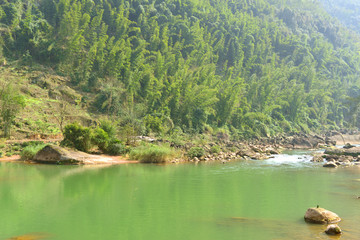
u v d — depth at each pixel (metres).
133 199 13.39
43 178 18.58
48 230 9.15
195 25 91.06
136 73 57.06
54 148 26.25
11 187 15.64
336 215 10.59
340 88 104.25
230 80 74.19
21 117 41.69
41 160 26.25
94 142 31.80
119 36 74.06
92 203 12.56
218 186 16.86
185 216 10.84
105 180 18.31
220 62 93.38
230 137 60.00
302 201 13.32
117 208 11.85
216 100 60.53
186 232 9.12
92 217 10.57
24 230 9.13
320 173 22.89
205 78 66.50
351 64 128.12
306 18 146.88
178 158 31.75
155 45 75.44
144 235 8.80
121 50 59.53
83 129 30.83
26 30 61.41
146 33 80.62
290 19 139.88
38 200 12.96
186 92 59.34
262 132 67.06
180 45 79.75
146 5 89.62
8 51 59.22
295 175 21.67
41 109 46.47
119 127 43.81
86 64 58.84
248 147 46.56
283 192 15.31
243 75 85.56
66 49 61.19
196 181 18.48
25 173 20.48
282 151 48.22
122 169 23.69
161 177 19.91
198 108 60.72
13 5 64.31
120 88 54.34
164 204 12.54
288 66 102.88
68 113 47.31
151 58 72.25
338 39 146.50
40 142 33.00
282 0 161.00
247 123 67.12
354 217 10.87
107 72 59.66
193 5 103.00
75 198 13.43
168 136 48.22
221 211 11.53
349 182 18.64
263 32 109.94
